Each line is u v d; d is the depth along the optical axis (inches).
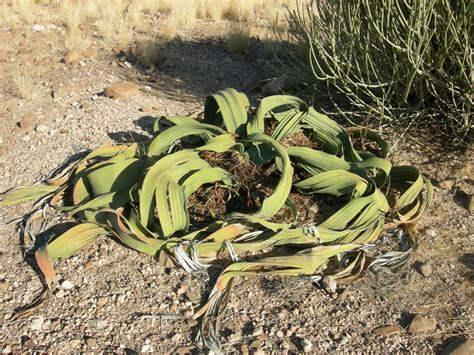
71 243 124.1
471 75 144.6
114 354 102.3
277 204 123.4
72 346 103.9
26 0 342.3
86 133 176.6
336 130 149.6
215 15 327.6
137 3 355.9
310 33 186.2
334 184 131.8
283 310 110.7
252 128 144.6
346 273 117.5
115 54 252.4
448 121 164.4
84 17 320.8
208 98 157.2
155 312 111.3
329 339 104.5
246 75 227.5
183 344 104.1
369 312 110.0
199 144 157.0
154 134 158.1
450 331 104.8
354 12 156.4
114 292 116.0
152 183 125.8
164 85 217.2
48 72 227.9
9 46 261.7
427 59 155.9
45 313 111.2
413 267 120.0
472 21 148.1
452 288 114.3
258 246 119.3
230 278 114.5
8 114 189.9
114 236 130.0
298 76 197.0
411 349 101.9
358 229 123.2
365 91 174.2
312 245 122.0
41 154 165.8
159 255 122.0
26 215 138.7
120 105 196.1
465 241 126.9
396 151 160.1
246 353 101.5
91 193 140.2
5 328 107.8
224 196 138.0
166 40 271.6
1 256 126.8
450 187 144.5
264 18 328.2
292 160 144.7
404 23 152.2
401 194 138.3
